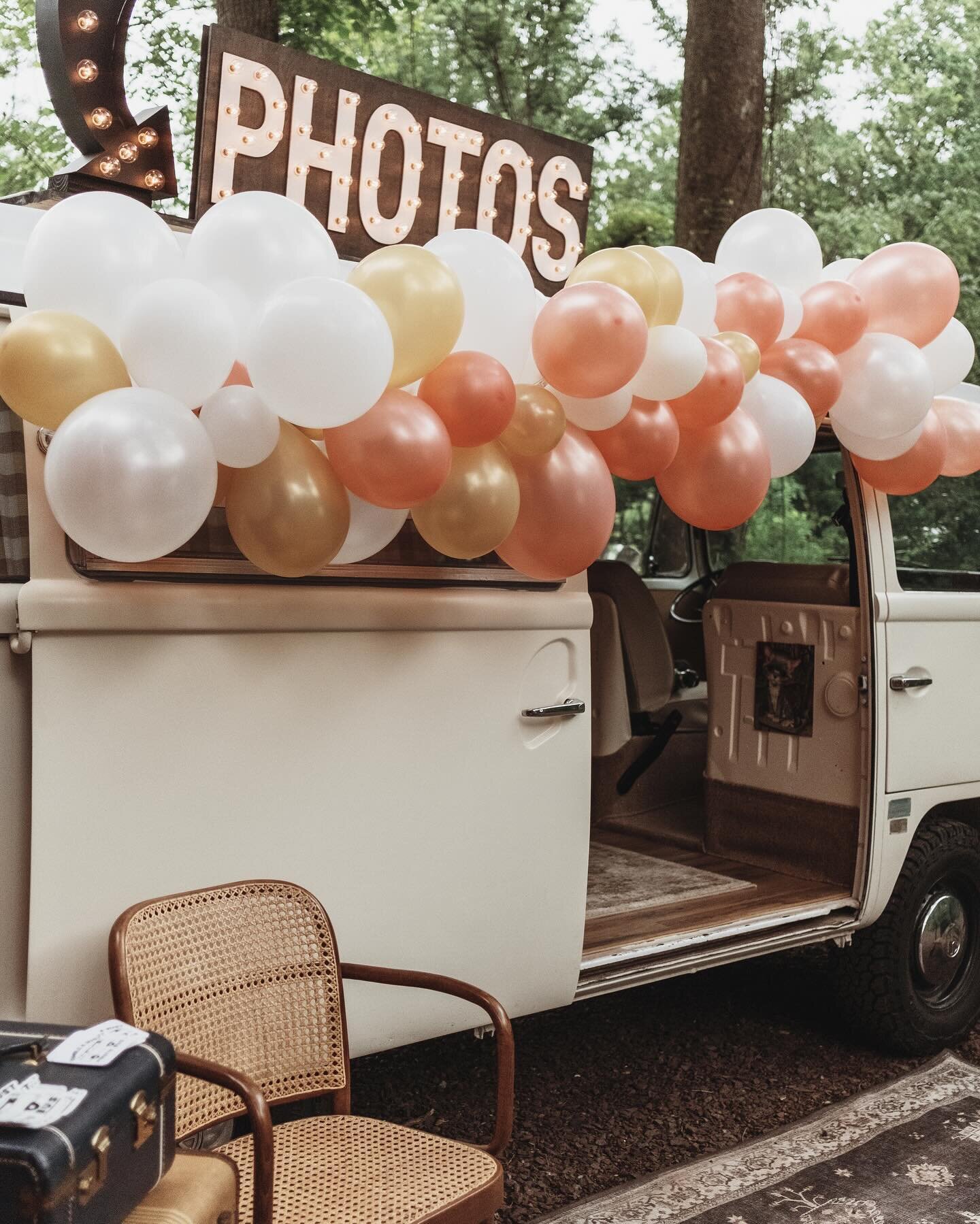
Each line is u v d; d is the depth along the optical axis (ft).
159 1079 5.49
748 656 13.99
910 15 45.98
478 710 9.11
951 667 13.20
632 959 10.53
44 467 6.93
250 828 7.87
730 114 24.48
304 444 6.97
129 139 8.46
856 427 10.03
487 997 7.57
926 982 13.15
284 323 6.35
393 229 9.56
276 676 8.00
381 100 9.41
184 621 7.50
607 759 15.87
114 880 7.25
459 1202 6.77
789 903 12.30
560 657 9.68
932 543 13.26
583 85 44.62
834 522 13.06
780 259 10.11
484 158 10.08
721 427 8.80
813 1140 10.71
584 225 10.93
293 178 9.04
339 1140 7.45
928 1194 9.80
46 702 6.97
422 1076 12.19
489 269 7.72
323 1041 7.75
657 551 17.76
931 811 13.71
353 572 8.38
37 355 6.23
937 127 46.03
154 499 6.15
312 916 7.82
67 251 6.54
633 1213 9.37
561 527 7.97
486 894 9.16
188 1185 5.66
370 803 8.48
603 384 7.59
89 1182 4.86
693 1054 12.80
